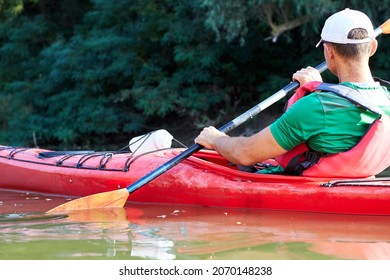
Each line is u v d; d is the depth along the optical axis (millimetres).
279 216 11141
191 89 39406
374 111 10414
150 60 41156
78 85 42406
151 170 13180
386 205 10742
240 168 12555
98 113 40000
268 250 9000
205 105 38750
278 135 10758
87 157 14812
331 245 9188
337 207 11047
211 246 9266
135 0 42406
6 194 15023
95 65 41625
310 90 11070
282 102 38125
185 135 39062
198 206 12398
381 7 33625
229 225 10609
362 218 10773
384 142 10680
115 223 11023
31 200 14031
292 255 8758
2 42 50250
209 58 37719
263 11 34688
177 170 12766
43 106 43375
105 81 42125
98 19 44625
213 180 12273
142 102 38375
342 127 10594
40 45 47938
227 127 12562
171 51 41625
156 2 41688
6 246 9523
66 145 41406
